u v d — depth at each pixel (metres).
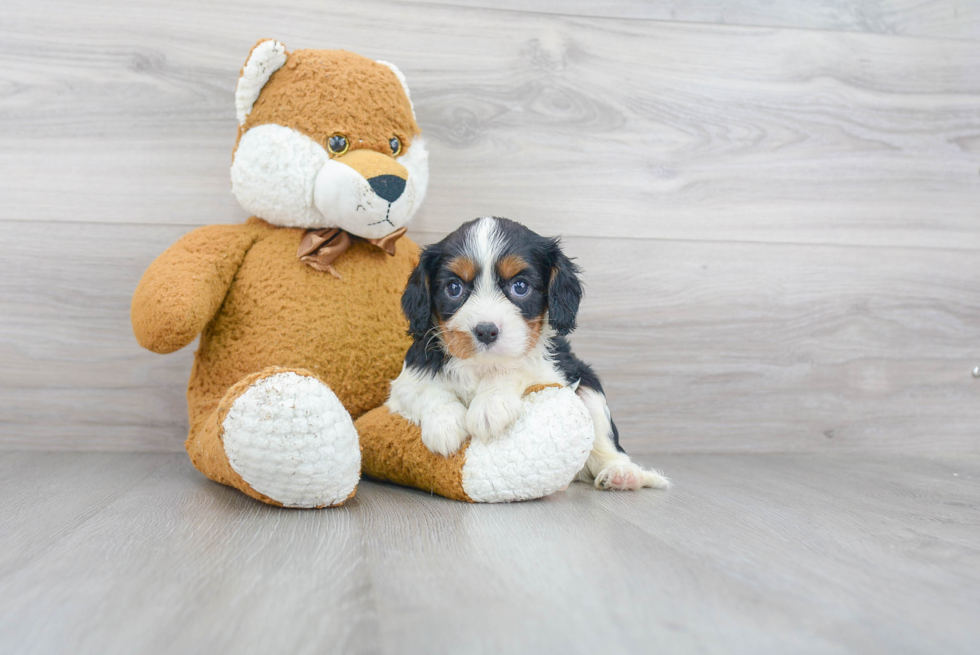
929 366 2.25
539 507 1.37
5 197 1.87
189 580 0.92
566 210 2.08
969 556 1.12
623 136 2.09
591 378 1.67
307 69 1.59
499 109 2.04
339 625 0.79
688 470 1.88
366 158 1.57
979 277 2.25
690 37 2.11
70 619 0.80
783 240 2.17
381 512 1.31
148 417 1.94
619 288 2.10
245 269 1.62
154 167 1.92
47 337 1.90
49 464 1.74
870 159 2.21
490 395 1.40
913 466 2.01
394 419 1.51
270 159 1.57
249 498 1.39
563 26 2.05
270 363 1.56
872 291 2.22
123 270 1.92
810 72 2.17
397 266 1.73
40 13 1.86
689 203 2.13
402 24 1.99
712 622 0.82
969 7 2.23
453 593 0.89
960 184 2.25
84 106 1.89
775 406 2.18
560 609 0.84
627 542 1.13
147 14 1.90
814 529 1.26
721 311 2.15
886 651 0.76
